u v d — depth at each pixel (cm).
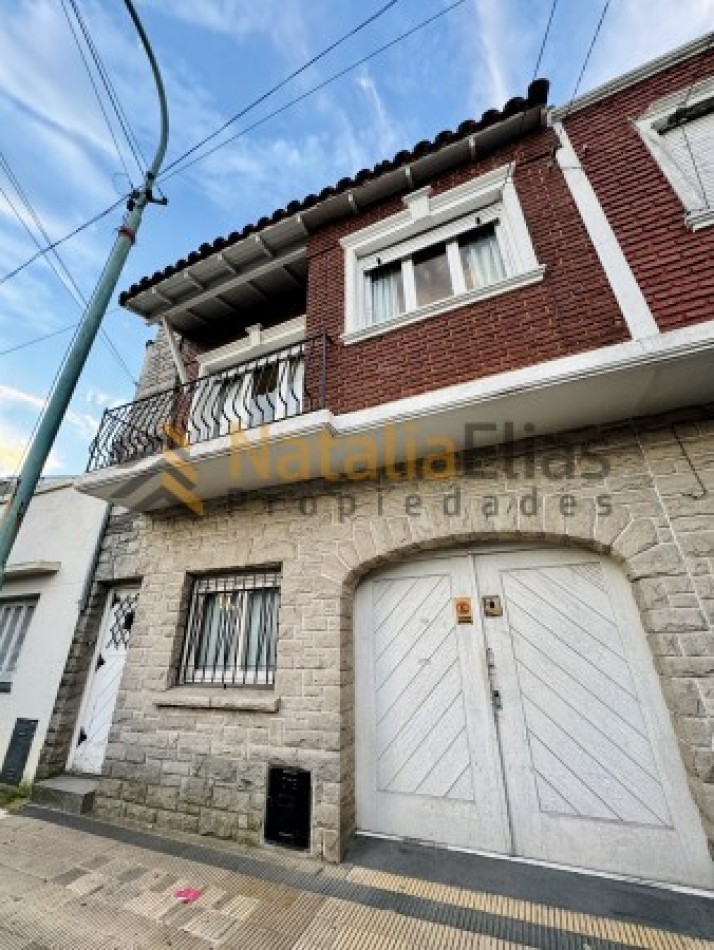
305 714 340
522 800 298
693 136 370
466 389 321
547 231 383
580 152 403
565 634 321
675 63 399
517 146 438
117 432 495
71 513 613
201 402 540
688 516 288
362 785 338
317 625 365
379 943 216
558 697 310
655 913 230
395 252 468
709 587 268
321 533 399
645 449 317
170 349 659
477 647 339
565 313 340
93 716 486
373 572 394
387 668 360
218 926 231
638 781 278
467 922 229
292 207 512
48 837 342
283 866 291
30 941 222
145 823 363
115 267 418
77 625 523
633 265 330
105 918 239
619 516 307
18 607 609
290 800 321
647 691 288
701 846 255
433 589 369
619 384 295
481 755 315
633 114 397
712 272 301
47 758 462
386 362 397
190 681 415
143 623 446
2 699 534
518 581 346
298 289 577
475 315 376
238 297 586
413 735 337
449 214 445
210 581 450
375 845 310
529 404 317
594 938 213
